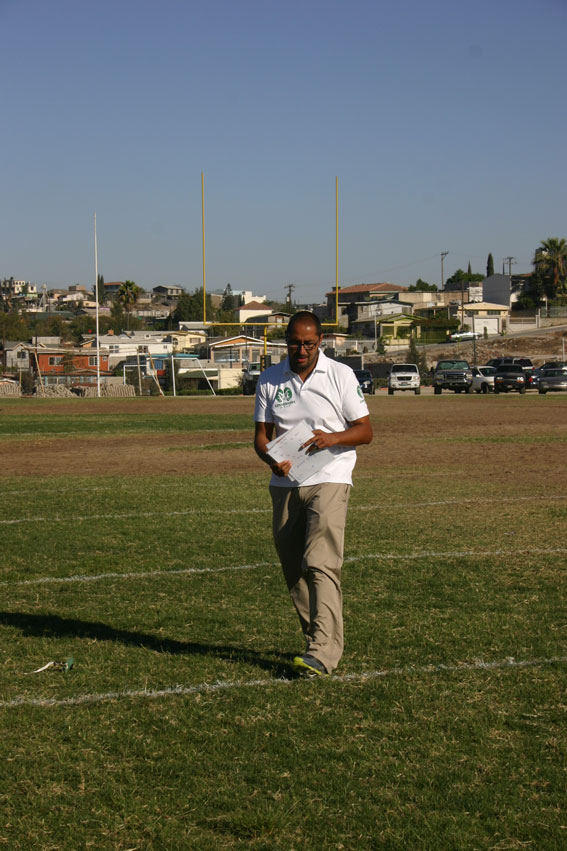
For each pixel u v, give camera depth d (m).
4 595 6.70
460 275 145.88
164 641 5.55
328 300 126.44
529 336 89.44
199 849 3.15
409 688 4.69
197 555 8.12
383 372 75.31
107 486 13.23
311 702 4.51
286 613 6.18
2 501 11.62
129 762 3.84
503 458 16.81
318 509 4.92
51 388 54.12
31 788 3.61
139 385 54.75
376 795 3.54
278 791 3.57
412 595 6.62
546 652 5.28
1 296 199.38
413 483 13.28
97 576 7.30
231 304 148.62
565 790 3.58
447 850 3.15
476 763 3.81
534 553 8.09
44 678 4.87
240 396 53.12
